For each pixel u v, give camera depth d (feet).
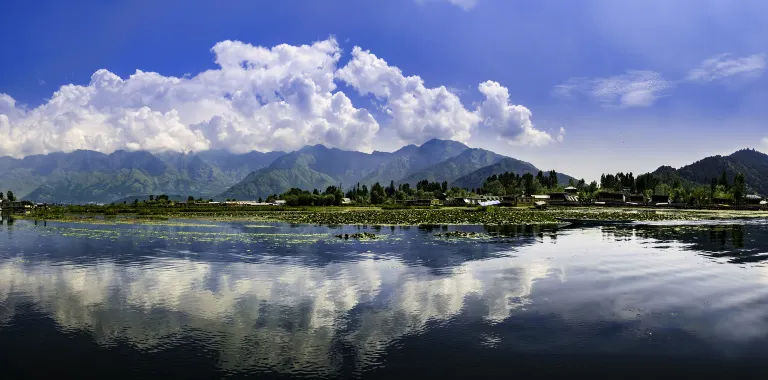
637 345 70.85
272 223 331.16
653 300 96.43
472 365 63.26
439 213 456.04
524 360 65.00
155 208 601.62
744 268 133.08
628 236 224.12
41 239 217.97
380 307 91.04
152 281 115.14
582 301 95.50
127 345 71.10
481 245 185.26
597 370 61.98
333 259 148.36
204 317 84.79
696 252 165.99
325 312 87.76
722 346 70.64
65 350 69.21
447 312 87.71
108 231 261.65
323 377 59.62
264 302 94.73
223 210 561.84
